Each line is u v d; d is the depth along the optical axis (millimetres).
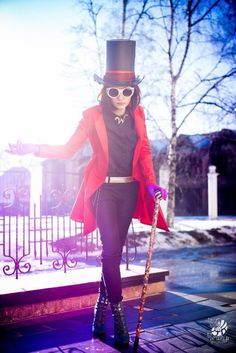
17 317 3279
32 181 15391
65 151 2965
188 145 21969
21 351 2611
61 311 3539
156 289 4395
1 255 7316
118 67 2928
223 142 26938
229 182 28484
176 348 2670
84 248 8477
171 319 3357
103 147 2895
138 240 10852
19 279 3834
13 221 13312
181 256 8844
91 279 3824
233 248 10711
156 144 16984
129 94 2902
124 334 2729
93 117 2961
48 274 4121
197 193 28078
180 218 22469
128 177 3031
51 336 2924
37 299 3387
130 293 4082
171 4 14922
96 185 2938
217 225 15852
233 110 14812
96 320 2957
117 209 3041
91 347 2701
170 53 14953
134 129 3016
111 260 2848
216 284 5207
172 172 14867
